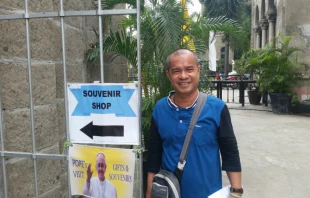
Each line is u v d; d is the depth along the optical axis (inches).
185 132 71.0
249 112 396.2
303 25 391.2
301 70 372.5
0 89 80.2
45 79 94.7
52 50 98.2
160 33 125.3
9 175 82.6
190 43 147.6
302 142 237.3
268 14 550.9
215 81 441.1
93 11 69.8
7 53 81.5
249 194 143.9
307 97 374.9
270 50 371.6
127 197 74.0
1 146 78.8
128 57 137.9
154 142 78.0
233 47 172.6
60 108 109.8
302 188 149.6
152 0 134.6
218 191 71.7
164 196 70.1
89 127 72.5
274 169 176.4
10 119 83.1
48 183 97.7
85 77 131.0
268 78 369.1
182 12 133.4
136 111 70.2
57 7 107.5
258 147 224.5
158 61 140.4
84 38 130.0
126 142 71.4
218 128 71.5
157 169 78.8
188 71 70.3
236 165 72.8
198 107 71.2
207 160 70.8
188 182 71.2
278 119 339.6
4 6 79.5
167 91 142.1
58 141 102.3
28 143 88.6
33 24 89.0
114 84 70.2
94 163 74.5
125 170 73.4
